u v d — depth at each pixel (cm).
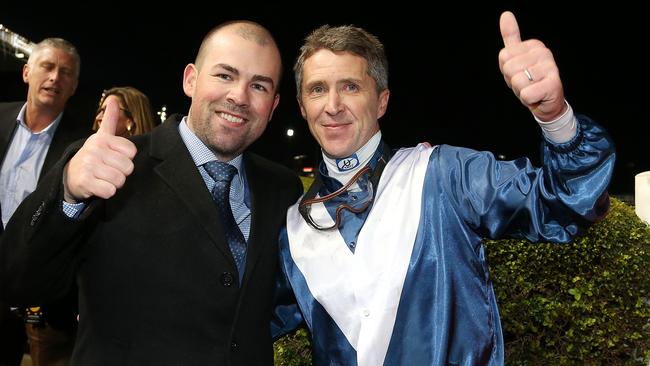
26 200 183
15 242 180
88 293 201
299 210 221
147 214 203
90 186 171
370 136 219
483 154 204
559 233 186
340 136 215
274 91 224
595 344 289
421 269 198
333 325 204
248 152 249
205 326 198
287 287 223
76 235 185
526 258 291
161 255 199
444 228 199
